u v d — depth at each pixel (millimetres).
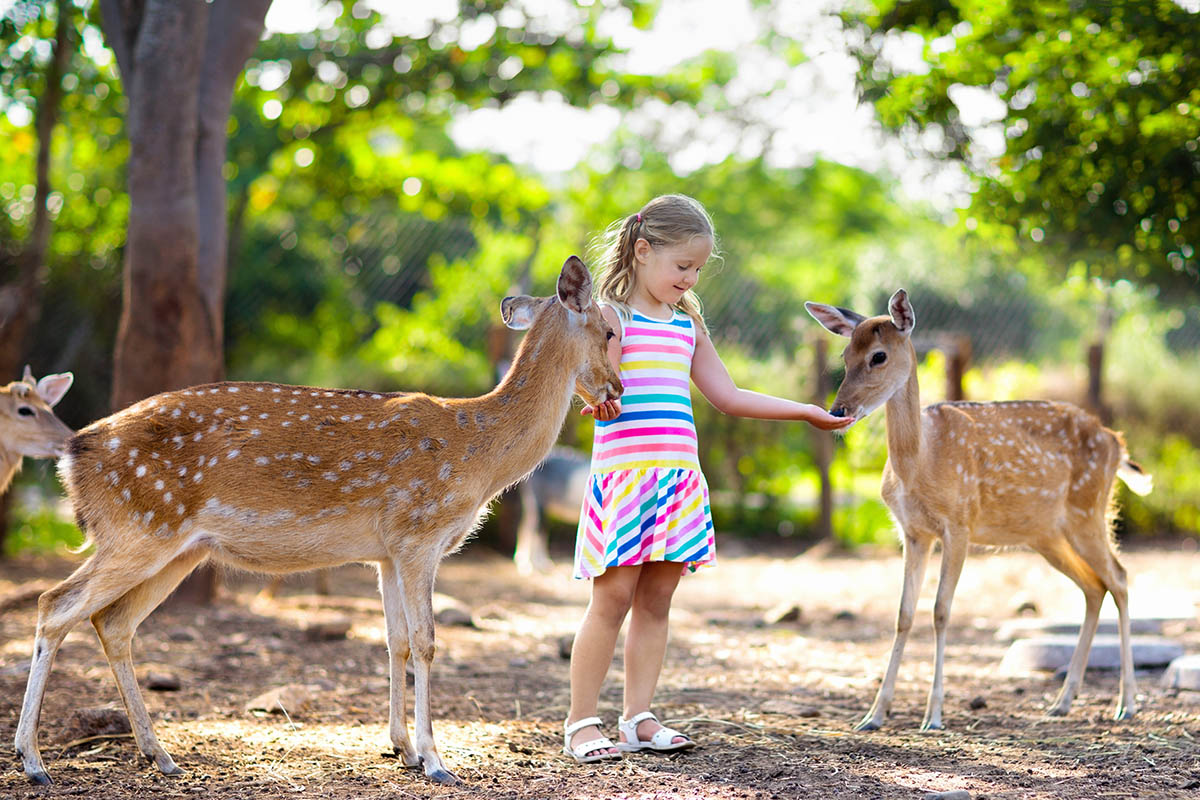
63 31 9219
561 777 3762
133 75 7422
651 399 4062
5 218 12414
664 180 18875
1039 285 12125
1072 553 5188
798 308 13477
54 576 9281
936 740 4375
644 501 3982
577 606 8703
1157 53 6270
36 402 6164
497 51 10195
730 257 16094
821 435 12234
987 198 7152
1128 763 4004
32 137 11969
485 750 4168
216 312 7613
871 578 10203
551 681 5641
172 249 7160
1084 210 6961
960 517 4773
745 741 4344
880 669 6074
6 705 4707
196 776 3746
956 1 6684
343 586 9266
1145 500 12656
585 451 12602
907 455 4742
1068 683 4996
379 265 14547
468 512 3934
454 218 14617
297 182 13297
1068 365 13805
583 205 16125
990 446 4902
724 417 12680
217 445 3723
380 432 3861
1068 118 6609
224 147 7762
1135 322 15789
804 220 21797
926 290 19906
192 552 3963
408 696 5164
